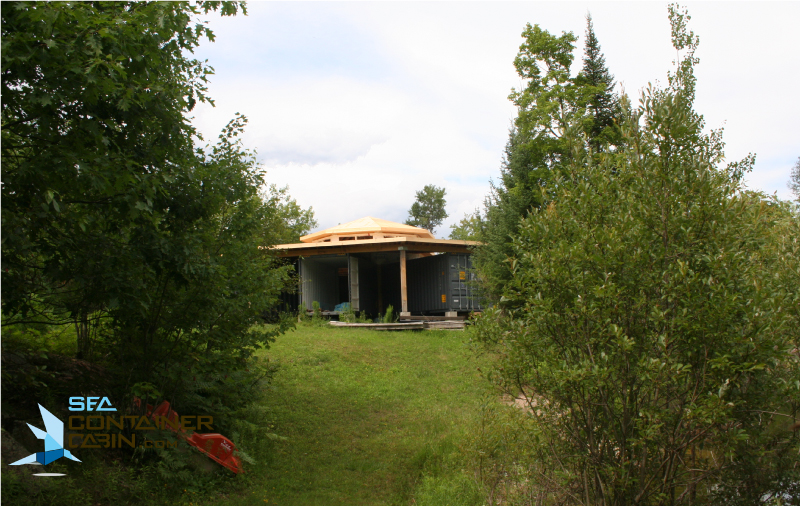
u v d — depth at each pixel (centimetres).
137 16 445
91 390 647
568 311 423
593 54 2398
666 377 385
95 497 523
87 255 497
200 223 675
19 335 663
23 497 464
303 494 684
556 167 548
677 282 400
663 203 432
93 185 413
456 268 2156
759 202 487
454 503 627
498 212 1980
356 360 1405
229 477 682
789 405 442
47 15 378
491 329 480
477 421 756
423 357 1491
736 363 381
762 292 376
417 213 6306
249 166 783
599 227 452
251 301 779
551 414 462
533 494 521
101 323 735
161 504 564
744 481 430
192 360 691
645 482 417
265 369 946
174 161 605
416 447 874
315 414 1011
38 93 402
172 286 659
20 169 411
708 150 484
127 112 502
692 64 490
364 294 2466
